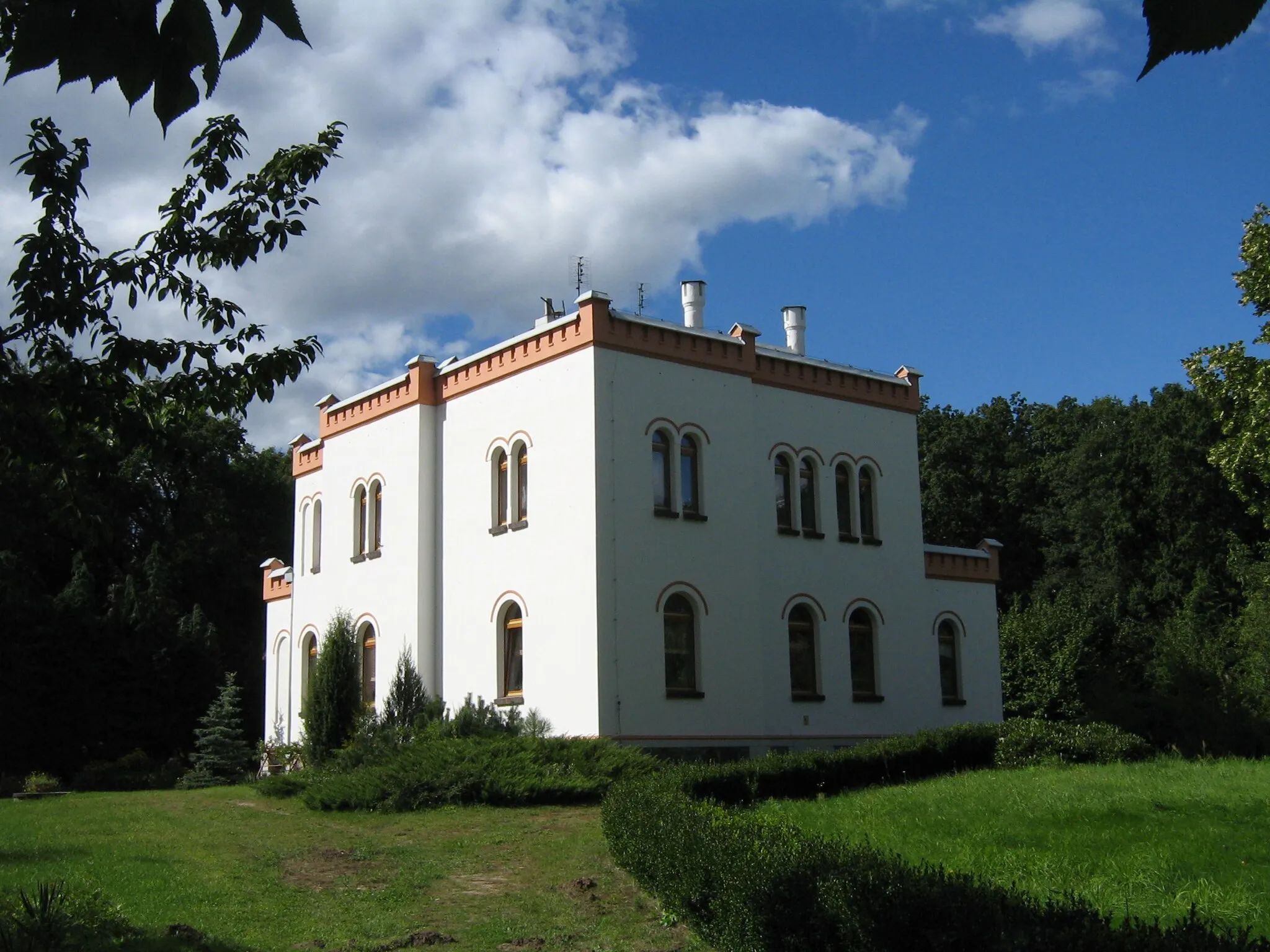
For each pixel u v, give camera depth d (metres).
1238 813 14.32
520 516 25.80
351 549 30.23
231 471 50.53
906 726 29.02
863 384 29.88
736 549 25.84
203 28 3.62
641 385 24.83
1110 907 10.45
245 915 11.72
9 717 36.50
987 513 55.97
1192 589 45.88
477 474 26.86
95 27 3.61
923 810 15.60
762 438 27.41
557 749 21.14
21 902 10.98
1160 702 36.84
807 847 9.50
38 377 9.23
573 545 24.03
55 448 9.12
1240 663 38.72
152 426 9.94
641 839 12.34
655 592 24.30
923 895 7.73
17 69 3.65
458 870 14.10
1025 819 14.55
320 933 11.07
